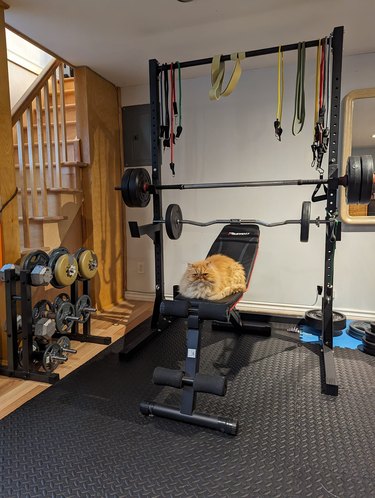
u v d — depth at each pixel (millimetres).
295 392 1928
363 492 1255
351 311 3102
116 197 3559
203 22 2340
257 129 3166
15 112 2410
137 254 3703
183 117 3350
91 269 2555
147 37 2537
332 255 2238
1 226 2133
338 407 1785
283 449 1477
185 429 1617
